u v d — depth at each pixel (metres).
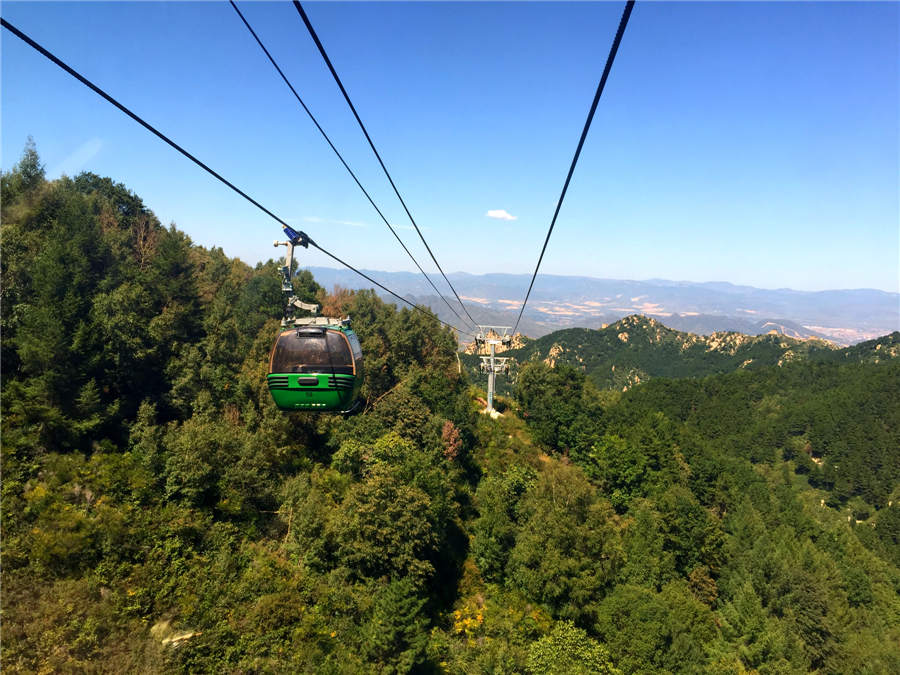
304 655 32.53
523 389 103.62
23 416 35.91
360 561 41.09
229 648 31.03
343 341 19.42
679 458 90.25
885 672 53.09
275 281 79.19
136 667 27.81
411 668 36.38
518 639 42.88
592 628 45.91
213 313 59.19
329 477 50.88
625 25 6.43
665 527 65.19
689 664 41.81
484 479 66.44
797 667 48.88
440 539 47.09
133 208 80.50
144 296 51.34
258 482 42.88
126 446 43.44
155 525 35.38
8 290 40.97
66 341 41.59
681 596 53.84
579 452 87.50
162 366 51.09
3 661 25.22
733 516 79.31
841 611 63.88
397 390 67.44
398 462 50.31
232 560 36.50
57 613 27.83
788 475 157.75
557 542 47.06
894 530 122.12
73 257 46.06
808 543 78.00
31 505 31.62
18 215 45.69
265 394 53.00
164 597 31.77
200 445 40.06
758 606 53.72
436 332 107.81
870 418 166.12
